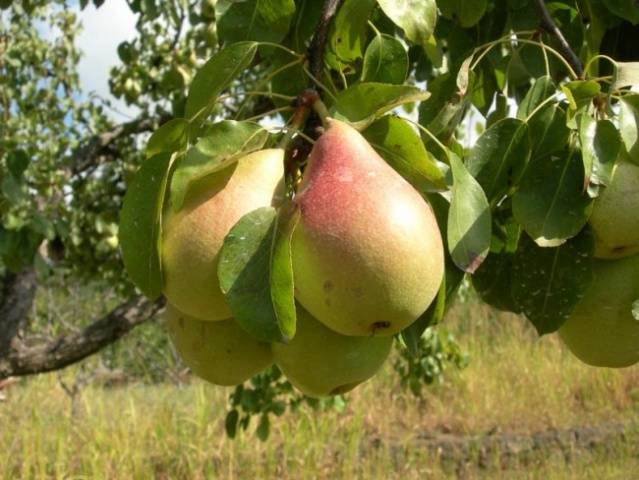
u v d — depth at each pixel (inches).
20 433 135.2
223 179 26.9
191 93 29.5
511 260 31.9
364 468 136.8
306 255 25.6
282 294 25.2
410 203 25.9
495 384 179.5
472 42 40.3
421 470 139.9
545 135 30.1
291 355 27.8
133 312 70.5
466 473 144.2
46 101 135.3
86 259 112.3
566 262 30.0
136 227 27.2
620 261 30.0
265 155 27.3
